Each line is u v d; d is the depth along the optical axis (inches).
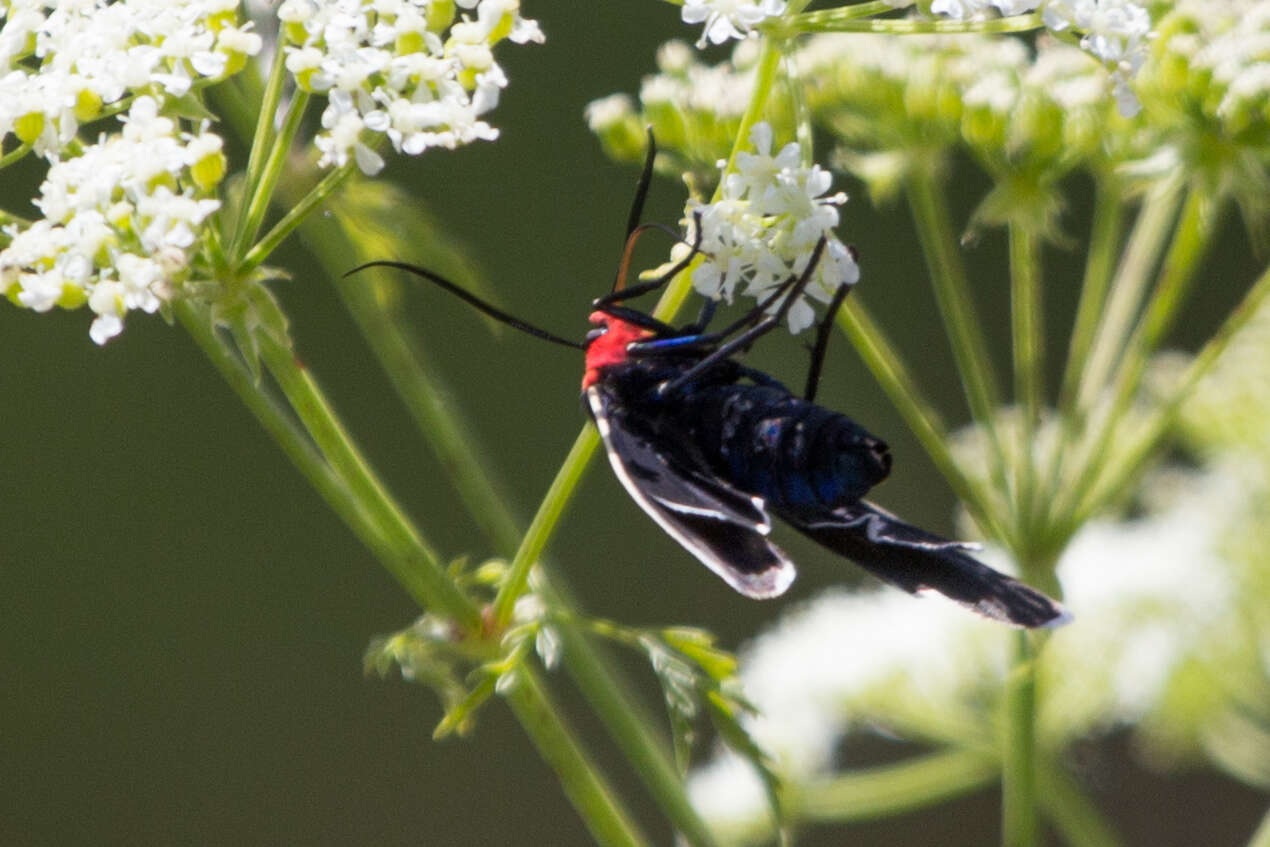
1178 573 27.7
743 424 26.2
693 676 26.5
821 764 27.8
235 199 26.6
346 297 27.1
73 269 26.2
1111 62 26.2
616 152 27.2
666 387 26.2
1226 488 27.8
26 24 26.3
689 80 27.1
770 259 26.2
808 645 27.9
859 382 40.4
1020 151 26.9
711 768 28.0
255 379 26.4
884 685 27.6
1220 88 26.8
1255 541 27.7
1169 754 27.8
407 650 26.5
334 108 26.2
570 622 26.5
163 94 26.3
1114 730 28.2
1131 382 27.0
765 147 26.2
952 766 27.6
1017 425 27.0
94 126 32.4
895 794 27.6
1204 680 27.7
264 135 26.3
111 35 26.2
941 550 26.0
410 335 27.2
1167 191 27.0
